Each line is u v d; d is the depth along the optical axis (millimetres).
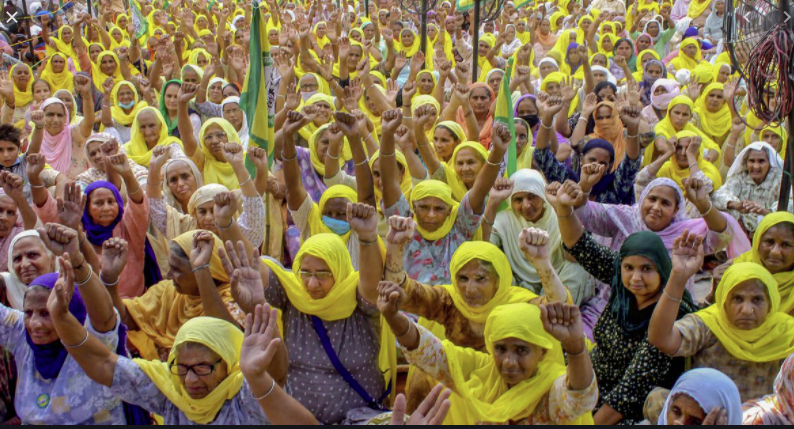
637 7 14828
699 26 14883
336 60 9648
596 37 12477
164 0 15430
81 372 3002
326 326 3486
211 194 4410
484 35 11742
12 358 3529
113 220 4445
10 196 4277
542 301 3340
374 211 3342
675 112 7117
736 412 2582
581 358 2666
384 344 3600
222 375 2855
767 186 5824
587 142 5828
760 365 3285
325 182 5207
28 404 3025
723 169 7137
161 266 4625
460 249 3492
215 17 14141
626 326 3434
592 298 4535
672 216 4523
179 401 2840
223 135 5828
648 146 6520
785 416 2818
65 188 3561
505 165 5352
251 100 5109
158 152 4766
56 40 11820
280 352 2979
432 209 4148
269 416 2682
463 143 4902
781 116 4551
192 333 2812
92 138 5723
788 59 4320
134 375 2859
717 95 7820
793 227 3758
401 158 5191
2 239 4570
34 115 5863
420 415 2412
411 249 4246
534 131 6777
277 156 5785
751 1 4633
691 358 3328
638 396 3268
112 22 14445
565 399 2770
